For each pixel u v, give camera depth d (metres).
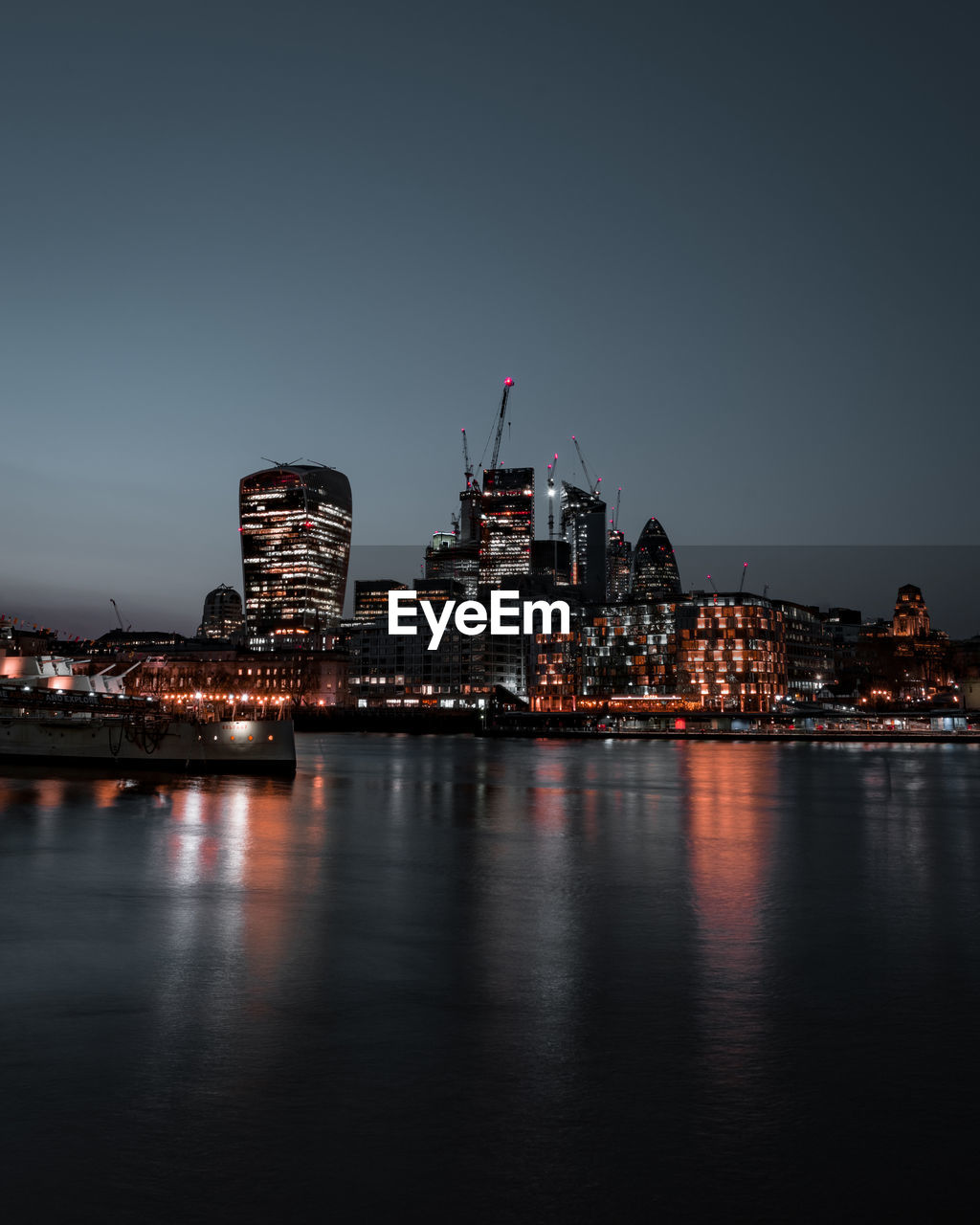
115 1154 13.42
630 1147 13.70
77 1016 19.55
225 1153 13.45
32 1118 14.61
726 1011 20.19
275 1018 19.45
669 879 38.31
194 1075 16.31
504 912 31.09
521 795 81.19
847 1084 16.03
